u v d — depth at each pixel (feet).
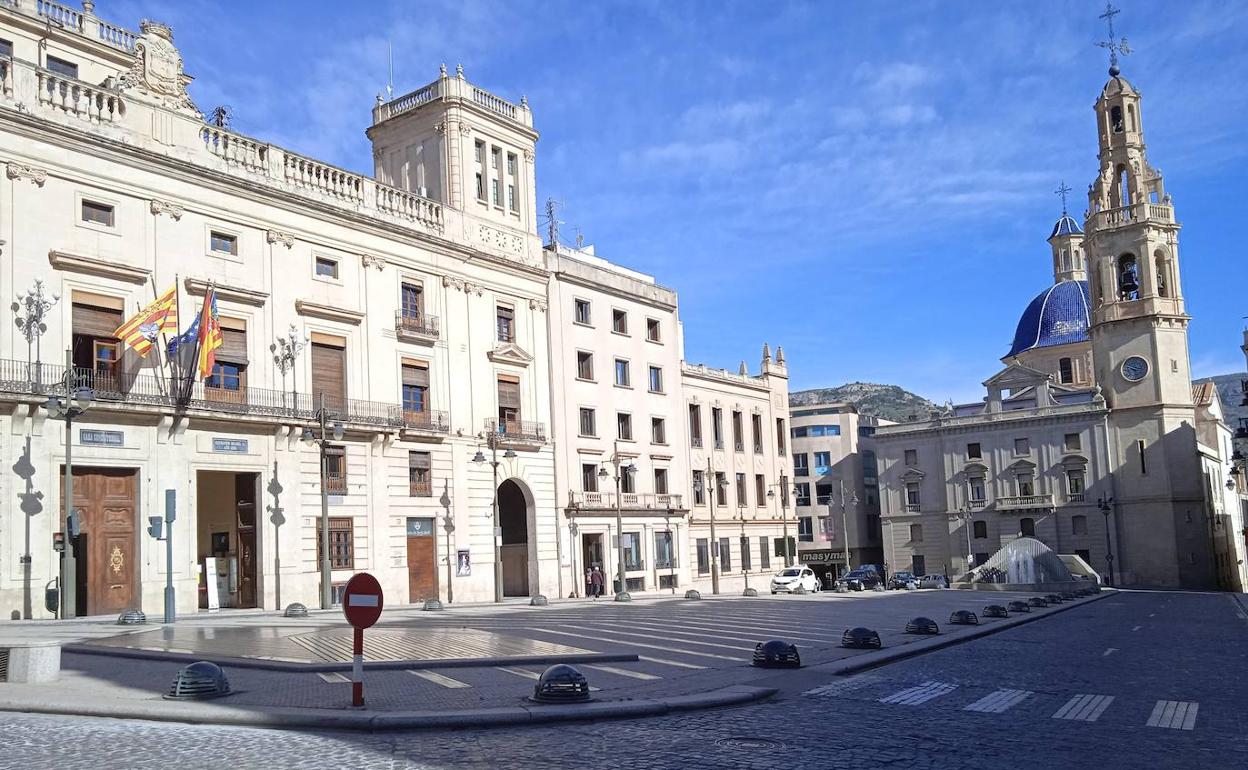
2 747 36.37
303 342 135.13
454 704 43.88
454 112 166.09
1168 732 39.42
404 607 131.85
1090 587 198.08
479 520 158.40
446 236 159.63
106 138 114.73
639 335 207.10
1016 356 334.65
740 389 247.91
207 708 42.50
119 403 110.22
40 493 104.99
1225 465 357.61
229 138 129.49
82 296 112.27
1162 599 179.52
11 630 82.79
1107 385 285.02
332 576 133.59
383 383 145.69
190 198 123.65
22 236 107.04
